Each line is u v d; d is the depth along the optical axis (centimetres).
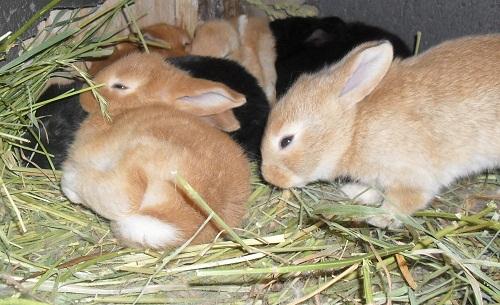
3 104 68
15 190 66
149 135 61
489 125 64
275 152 64
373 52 63
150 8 87
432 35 86
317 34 89
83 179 62
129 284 58
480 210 69
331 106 64
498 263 57
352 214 60
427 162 65
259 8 100
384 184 66
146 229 59
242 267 60
